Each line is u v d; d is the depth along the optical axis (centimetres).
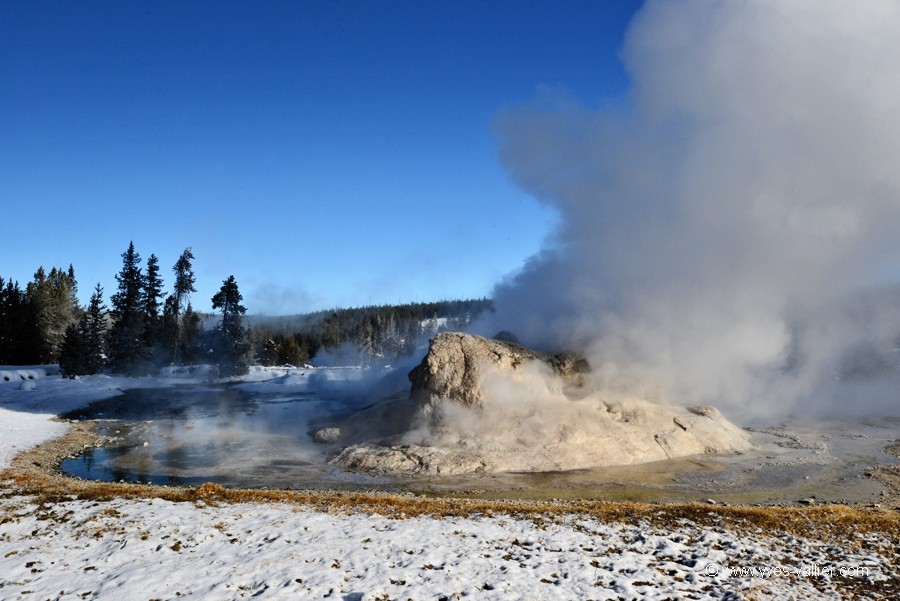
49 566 1167
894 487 2309
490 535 1443
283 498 1839
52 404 4606
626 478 2428
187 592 1042
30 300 8381
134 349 7119
